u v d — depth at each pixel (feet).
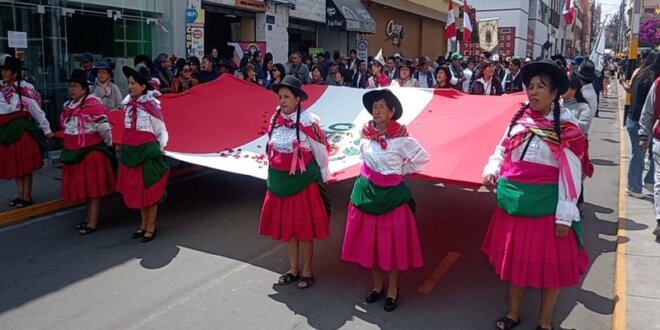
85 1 39.91
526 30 155.94
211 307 17.24
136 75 22.04
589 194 30.50
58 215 26.58
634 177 28.66
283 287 18.67
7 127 25.09
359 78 50.93
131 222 25.58
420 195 29.84
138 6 44.24
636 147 28.27
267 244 22.70
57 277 19.48
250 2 53.98
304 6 63.00
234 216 26.43
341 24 66.85
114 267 20.33
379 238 16.34
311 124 17.84
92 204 24.04
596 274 19.67
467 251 22.03
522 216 14.19
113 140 25.38
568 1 119.24
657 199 22.07
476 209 27.45
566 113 14.07
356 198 16.61
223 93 31.19
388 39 88.33
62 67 38.32
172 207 27.91
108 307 17.24
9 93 25.05
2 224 25.12
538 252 14.11
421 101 27.37
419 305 17.46
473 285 18.93
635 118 27.91
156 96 27.14
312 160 18.16
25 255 21.53
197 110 29.09
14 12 35.45
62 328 15.97
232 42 53.52
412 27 98.07
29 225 25.12
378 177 16.16
